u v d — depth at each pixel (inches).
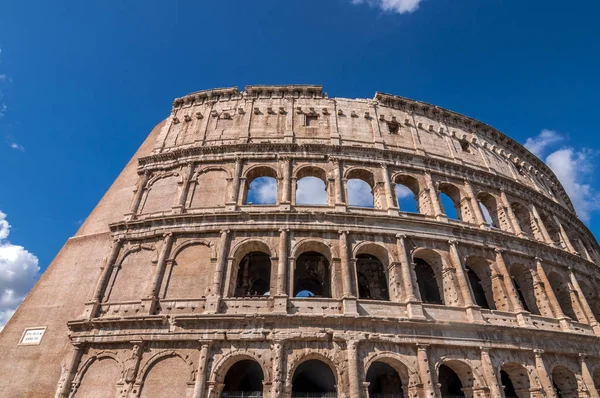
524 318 1435.8
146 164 1844.2
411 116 2076.8
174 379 1184.8
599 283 1996.8
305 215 1493.6
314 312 1280.8
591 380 1422.2
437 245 1540.4
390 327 1259.8
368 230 1486.2
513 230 1784.0
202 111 2025.1
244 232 1482.5
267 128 1875.0
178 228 1513.3
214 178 1704.0
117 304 1387.8
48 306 1552.7
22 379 1350.9
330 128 1873.8
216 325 1243.8
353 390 1122.0
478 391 1226.6
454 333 1300.4
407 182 1812.3
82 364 1272.1
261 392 1189.1
